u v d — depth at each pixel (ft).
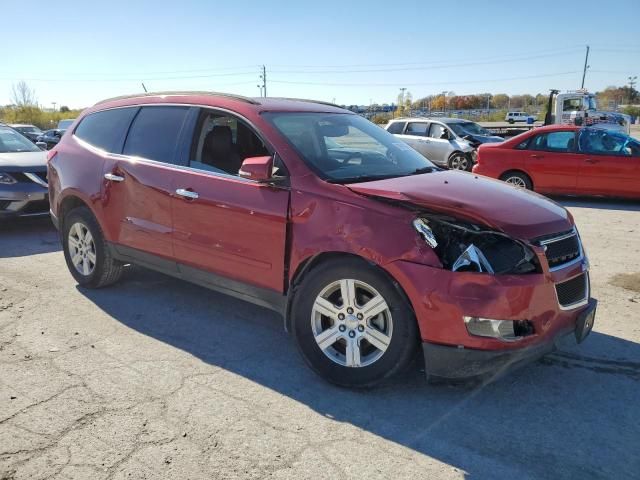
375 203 11.23
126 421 10.53
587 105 76.13
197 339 14.37
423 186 12.06
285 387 11.93
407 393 11.71
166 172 14.79
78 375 12.33
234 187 13.28
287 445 9.88
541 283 10.55
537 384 12.12
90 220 17.12
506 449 9.86
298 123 14.08
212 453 9.61
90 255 17.62
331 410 11.05
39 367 12.68
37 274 19.80
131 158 15.88
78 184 17.17
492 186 12.97
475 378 10.71
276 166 12.77
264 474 9.09
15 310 16.22
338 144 14.32
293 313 12.25
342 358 11.83
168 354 13.47
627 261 21.63
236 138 14.07
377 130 16.31
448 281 10.31
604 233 26.86
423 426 10.54
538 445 9.98
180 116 15.25
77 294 17.61
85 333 14.65
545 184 37.09
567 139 36.68
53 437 10.00
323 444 9.94
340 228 11.37
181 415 10.77
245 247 13.07
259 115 13.67
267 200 12.57
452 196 11.44
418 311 10.55
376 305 11.11
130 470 9.12
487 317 10.20
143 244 15.56
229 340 14.34
